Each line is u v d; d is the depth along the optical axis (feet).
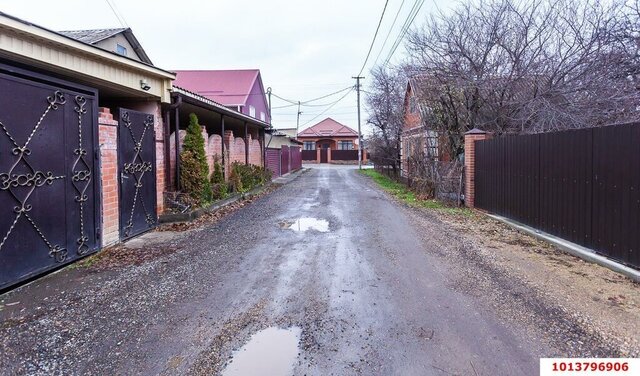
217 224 22.95
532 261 14.98
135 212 20.12
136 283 12.76
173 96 24.40
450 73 32.50
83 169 15.92
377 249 16.90
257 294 11.72
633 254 13.21
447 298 11.27
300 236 19.56
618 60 25.05
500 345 8.57
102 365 7.91
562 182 17.52
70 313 10.43
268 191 43.19
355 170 94.89
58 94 14.52
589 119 25.93
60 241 14.57
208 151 30.83
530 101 28.12
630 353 8.19
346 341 8.84
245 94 87.92
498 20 30.42
